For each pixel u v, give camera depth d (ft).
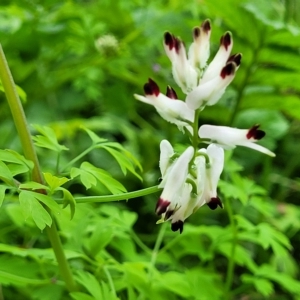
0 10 1.34
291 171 1.39
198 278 0.87
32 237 0.94
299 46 1.07
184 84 0.68
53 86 1.31
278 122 1.38
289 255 1.14
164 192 0.66
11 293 0.91
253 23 1.06
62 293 0.80
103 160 1.41
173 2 1.53
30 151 0.73
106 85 1.69
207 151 0.67
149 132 1.42
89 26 1.36
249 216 1.23
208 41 0.68
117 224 0.89
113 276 0.84
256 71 1.13
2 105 1.23
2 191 0.69
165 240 1.05
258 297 1.07
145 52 1.57
